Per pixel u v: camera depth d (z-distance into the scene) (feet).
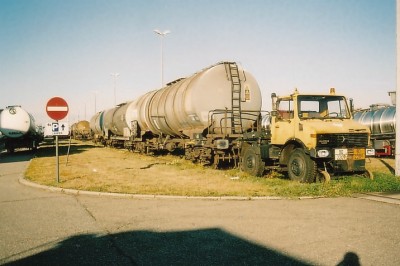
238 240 17.21
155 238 17.74
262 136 39.52
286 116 35.99
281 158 36.60
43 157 70.28
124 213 23.03
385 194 28.22
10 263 14.74
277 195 27.71
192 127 49.57
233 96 46.60
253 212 22.63
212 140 45.09
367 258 14.66
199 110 45.34
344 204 24.67
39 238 18.03
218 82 46.16
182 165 50.96
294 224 19.79
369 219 20.62
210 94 45.68
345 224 19.63
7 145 85.20
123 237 18.01
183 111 48.06
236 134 45.21
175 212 23.03
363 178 32.83
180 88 51.11
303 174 32.99
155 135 71.61
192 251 15.83
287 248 15.98
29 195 29.96
